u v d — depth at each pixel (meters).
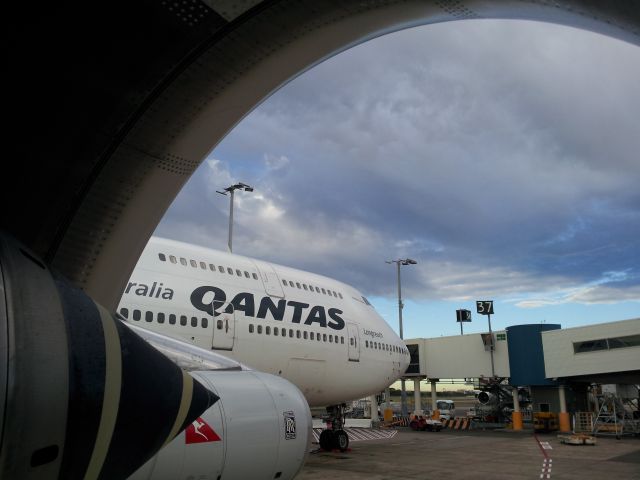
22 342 1.47
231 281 13.34
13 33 2.20
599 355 27.12
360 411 45.47
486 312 37.78
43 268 1.81
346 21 2.62
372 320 18.09
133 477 3.99
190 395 2.44
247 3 2.40
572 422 30.69
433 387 35.81
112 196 2.89
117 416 1.93
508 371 32.06
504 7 2.26
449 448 20.33
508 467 14.80
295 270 16.23
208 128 2.93
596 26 1.94
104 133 2.68
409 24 2.71
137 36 2.40
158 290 11.62
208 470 4.41
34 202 2.66
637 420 29.17
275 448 4.99
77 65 2.40
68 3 2.16
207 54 2.58
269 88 2.92
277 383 5.51
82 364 1.72
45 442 1.51
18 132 2.46
